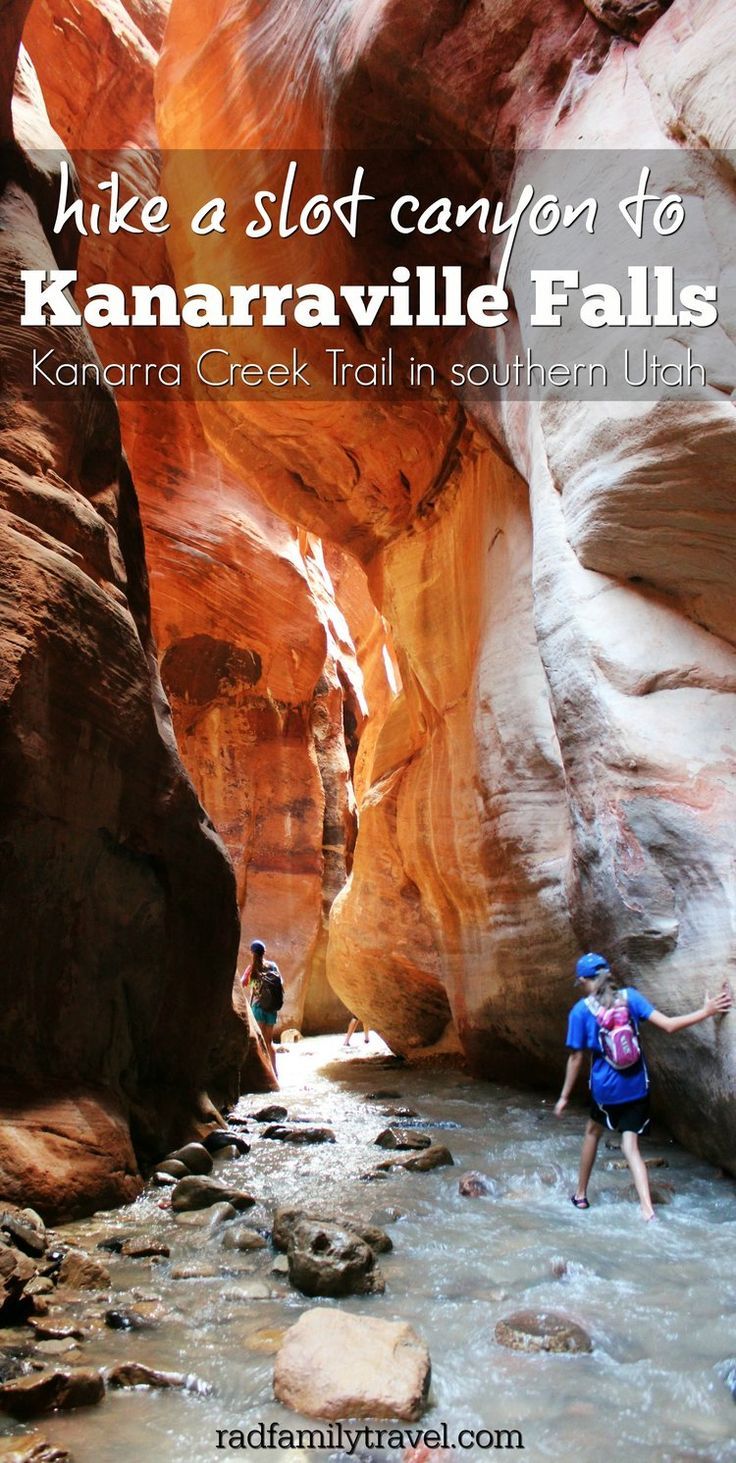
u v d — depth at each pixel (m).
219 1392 2.95
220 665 18.22
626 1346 3.31
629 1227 4.80
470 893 10.35
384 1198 5.37
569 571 6.49
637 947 5.85
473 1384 3.01
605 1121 5.20
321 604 21.73
